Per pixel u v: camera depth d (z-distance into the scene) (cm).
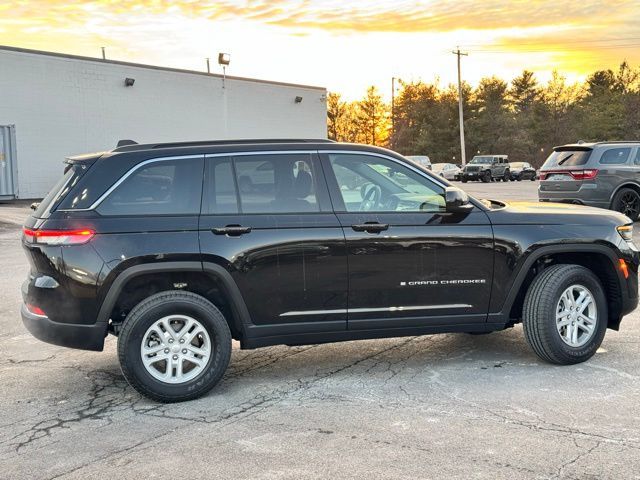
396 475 344
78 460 375
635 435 391
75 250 455
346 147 509
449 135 7500
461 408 442
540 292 522
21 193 2491
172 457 376
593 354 541
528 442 383
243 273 475
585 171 1444
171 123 3030
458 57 5091
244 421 430
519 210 538
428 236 501
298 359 571
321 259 485
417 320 507
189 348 471
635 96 6606
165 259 462
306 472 351
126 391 498
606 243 534
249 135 3406
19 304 818
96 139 2734
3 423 437
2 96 2416
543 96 8650
